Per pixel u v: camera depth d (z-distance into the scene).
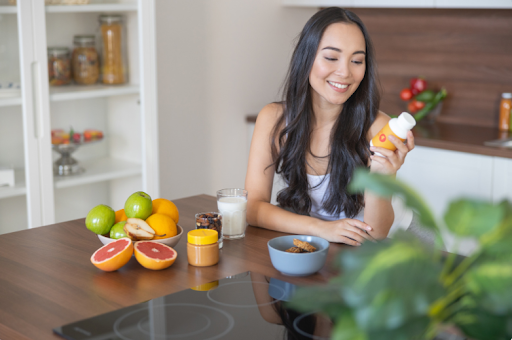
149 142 2.50
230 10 2.99
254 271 1.09
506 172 2.30
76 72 2.26
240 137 3.20
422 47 3.09
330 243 1.31
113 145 2.43
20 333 0.84
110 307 0.92
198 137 2.98
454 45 2.96
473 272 0.44
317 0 3.04
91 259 1.09
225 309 0.90
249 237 1.34
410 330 0.43
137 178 2.52
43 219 2.24
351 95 1.65
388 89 3.27
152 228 1.16
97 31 2.30
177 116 2.86
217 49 2.98
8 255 1.20
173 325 0.84
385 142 1.26
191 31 2.83
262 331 0.82
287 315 0.88
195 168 3.00
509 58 2.78
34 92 2.14
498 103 2.86
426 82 3.10
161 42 2.72
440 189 2.56
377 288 0.41
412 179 2.66
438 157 2.54
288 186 1.68
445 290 0.43
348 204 1.60
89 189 2.38
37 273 1.09
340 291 0.49
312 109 1.66
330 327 0.84
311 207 1.69
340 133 1.63
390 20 3.20
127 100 2.42
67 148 2.27
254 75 3.19
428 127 2.90
